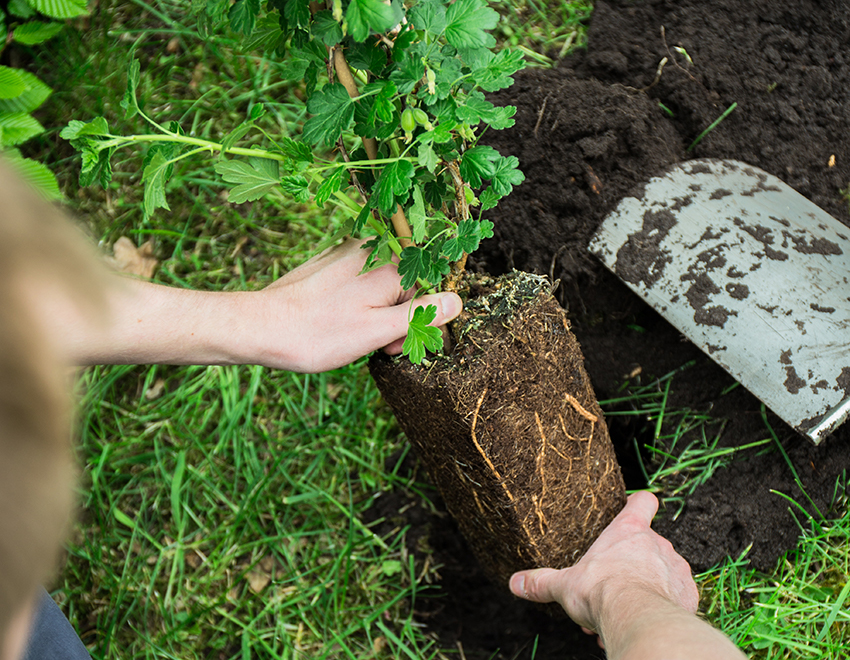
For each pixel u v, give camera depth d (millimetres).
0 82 1960
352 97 974
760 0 1873
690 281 1564
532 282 1348
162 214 2193
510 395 1271
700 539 1685
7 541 324
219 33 2234
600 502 1540
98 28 2340
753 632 1624
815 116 1810
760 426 1698
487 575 1803
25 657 1134
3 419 312
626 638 1023
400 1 871
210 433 2025
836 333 1445
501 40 2096
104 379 2062
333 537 1922
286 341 1304
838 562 1648
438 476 1501
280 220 2148
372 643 1789
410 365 1271
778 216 1596
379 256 1215
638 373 1791
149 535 1939
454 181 1142
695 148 1808
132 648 1837
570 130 1761
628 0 1977
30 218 314
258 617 1817
